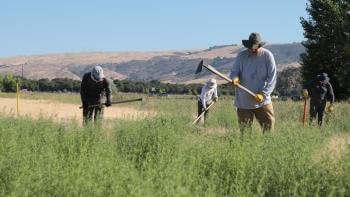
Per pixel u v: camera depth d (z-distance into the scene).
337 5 58.62
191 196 6.11
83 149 8.16
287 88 87.00
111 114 24.89
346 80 57.50
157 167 7.36
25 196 5.93
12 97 48.38
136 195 5.72
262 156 8.19
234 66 11.73
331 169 7.37
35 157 7.46
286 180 7.36
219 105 25.11
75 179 6.20
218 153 8.27
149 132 9.85
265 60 11.49
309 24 59.72
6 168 6.91
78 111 28.33
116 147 9.33
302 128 10.43
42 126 10.95
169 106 26.08
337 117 18.89
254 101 11.44
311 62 59.97
